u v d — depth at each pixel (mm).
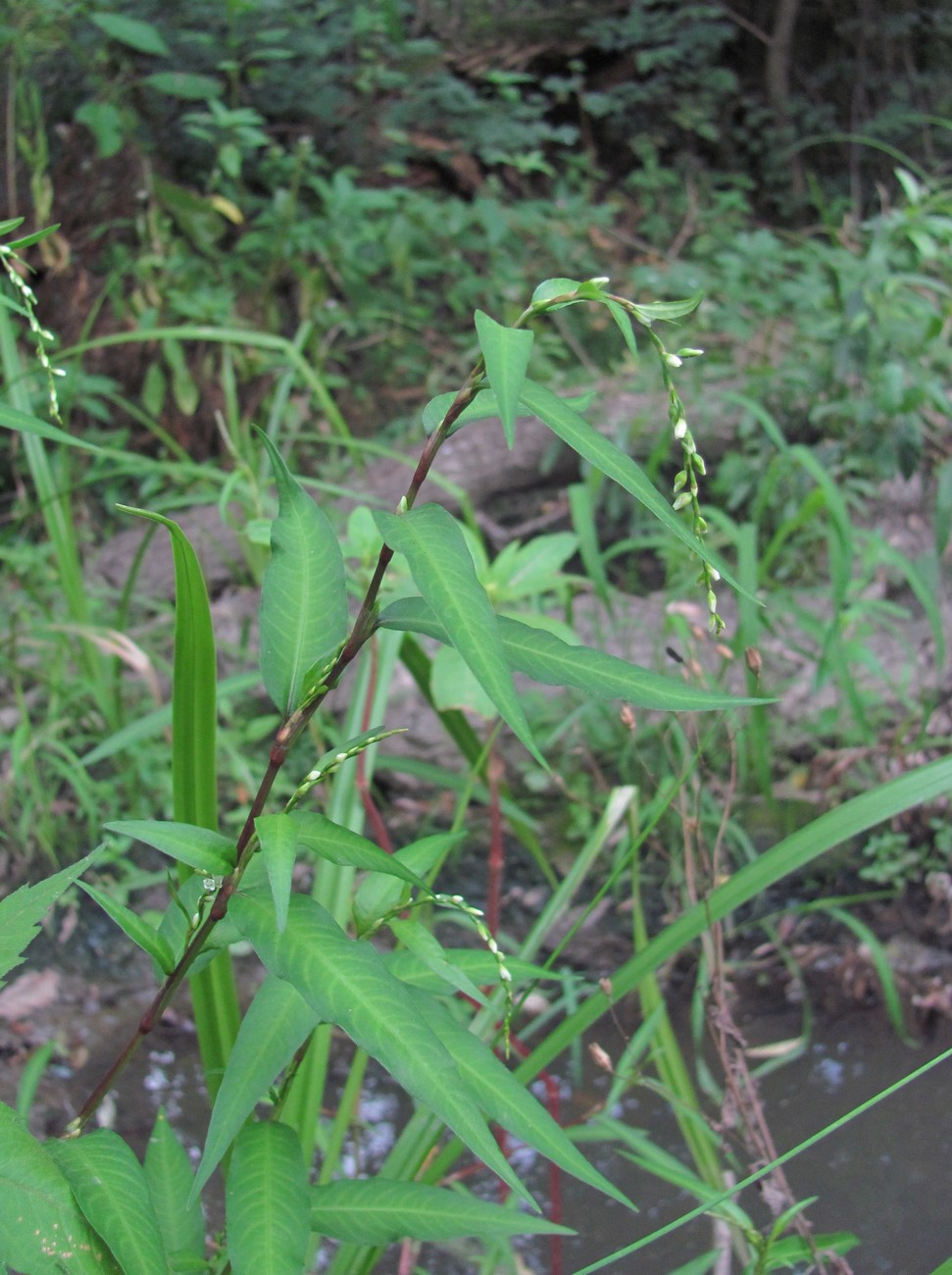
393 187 5230
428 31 6594
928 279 3783
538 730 3146
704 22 6848
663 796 1893
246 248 4703
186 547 1066
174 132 5156
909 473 3693
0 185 4777
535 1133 935
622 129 6629
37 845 2967
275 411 3309
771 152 6840
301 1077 1478
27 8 4672
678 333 4727
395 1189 1005
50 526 2910
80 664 3104
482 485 4188
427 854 1067
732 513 4094
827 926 2893
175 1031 2672
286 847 800
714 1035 1619
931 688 3334
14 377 2809
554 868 2955
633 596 3770
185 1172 1138
